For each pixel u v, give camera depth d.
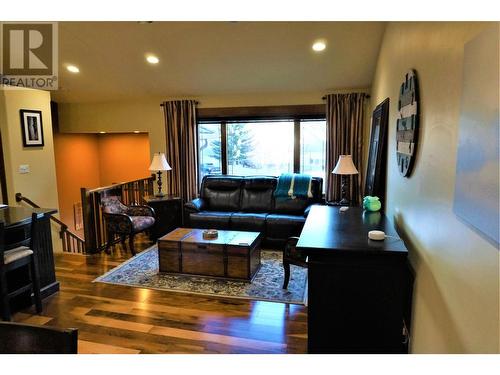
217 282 3.74
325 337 2.27
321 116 5.61
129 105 6.32
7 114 4.73
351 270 2.20
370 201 3.37
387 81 3.60
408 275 2.42
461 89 1.42
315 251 2.20
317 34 4.02
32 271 3.05
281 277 3.86
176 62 4.81
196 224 5.16
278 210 5.32
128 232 4.70
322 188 5.36
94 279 3.87
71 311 3.15
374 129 4.27
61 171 6.87
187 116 5.94
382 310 2.20
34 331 1.16
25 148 4.99
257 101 5.78
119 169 7.91
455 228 1.50
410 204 2.40
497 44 1.08
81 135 7.40
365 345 2.24
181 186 6.06
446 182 1.64
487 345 1.17
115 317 3.03
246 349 2.54
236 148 6.06
